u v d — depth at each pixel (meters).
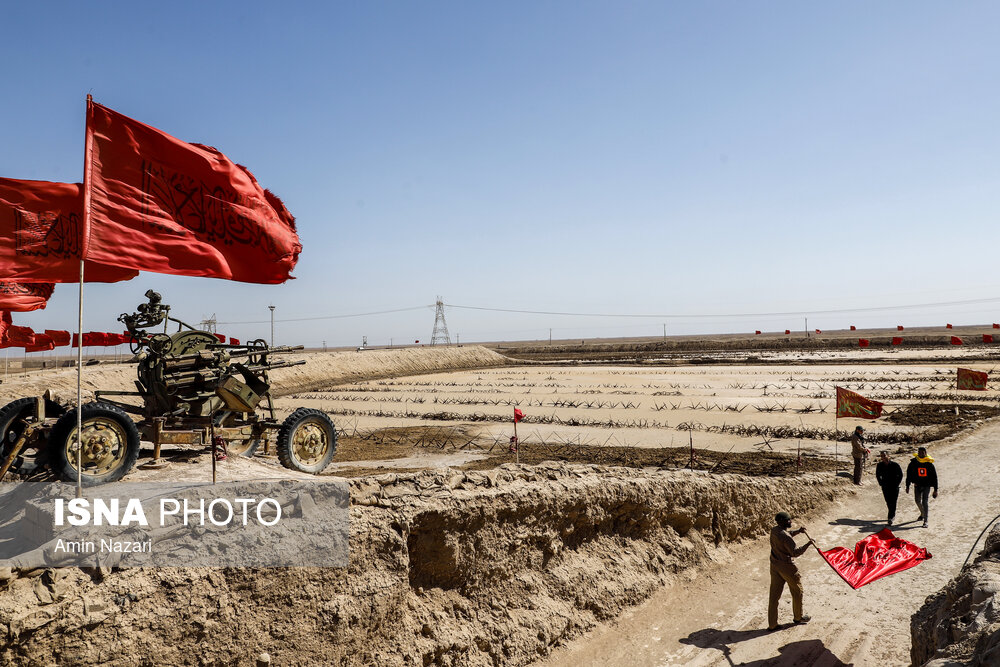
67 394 8.78
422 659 7.79
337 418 32.00
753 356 83.12
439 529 8.48
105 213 7.40
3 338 27.56
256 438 10.85
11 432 8.05
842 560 9.89
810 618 9.33
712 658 8.52
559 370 71.19
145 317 9.70
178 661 6.07
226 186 8.52
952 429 23.81
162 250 7.87
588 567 10.16
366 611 7.39
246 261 8.82
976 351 73.75
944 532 12.74
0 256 7.57
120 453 7.81
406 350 80.94
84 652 5.59
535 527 9.66
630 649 9.04
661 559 11.10
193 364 9.95
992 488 15.63
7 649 5.24
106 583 5.89
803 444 22.97
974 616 6.05
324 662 6.98
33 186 7.77
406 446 23.14
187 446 10.39
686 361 77.50
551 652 8.98
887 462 13.66
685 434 25.77
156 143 7.89
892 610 9.45
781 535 9.12
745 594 10.60
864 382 43.75
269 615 6.71
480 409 35.44
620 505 10.92
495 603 8.88
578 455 21.05
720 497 12.55
